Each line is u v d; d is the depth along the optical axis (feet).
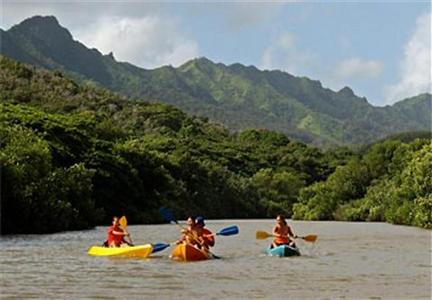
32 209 163.73
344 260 96.53
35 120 234.38
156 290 63.62
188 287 65.77
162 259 95.55
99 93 515.91
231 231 103.76
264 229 210.18
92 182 235.81
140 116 487.20
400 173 272.31
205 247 98.58
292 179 415.85
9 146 172.76
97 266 85.51
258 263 90.89
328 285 67.77
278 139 551.59
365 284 68.74
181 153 365.20
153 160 279.69
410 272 80.18
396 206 248.52
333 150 541.75
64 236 152.87
